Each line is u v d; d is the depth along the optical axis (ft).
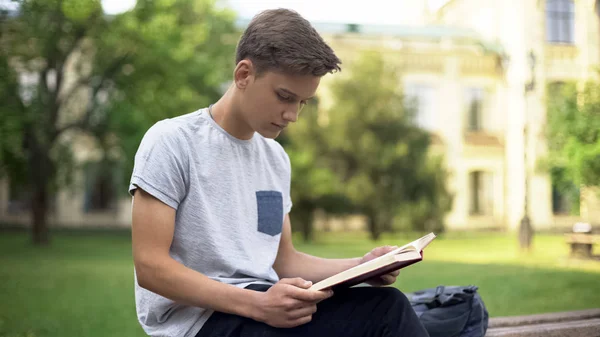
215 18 73.31
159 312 5.98
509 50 95.55
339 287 5.43
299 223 69.87
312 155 69.97
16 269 38.11
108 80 61.87
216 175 6.10
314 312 5.36
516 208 93.81
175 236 5.98
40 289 28.25
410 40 95.71
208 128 6.18
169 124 6.06
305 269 6.97
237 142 6.30
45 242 62.03
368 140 69.00
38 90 59.88
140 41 57.16
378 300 5.34
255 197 6.39
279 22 5.62
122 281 31.65
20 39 53.36
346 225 91.76
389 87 71.82
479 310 7.53
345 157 71.61
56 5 43.24
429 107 96.63
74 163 70.08
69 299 24.91
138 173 5.72
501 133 97.14
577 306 20.84
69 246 61.05
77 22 55.06
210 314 5.75
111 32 56.39
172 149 5.88
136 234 5.66
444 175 71.15
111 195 91.61
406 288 26.11
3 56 49.93
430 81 96.37
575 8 93.76
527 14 92.84
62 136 83.20
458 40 96.63
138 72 60.08
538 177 92.22
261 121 5.84
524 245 50.26
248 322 5.49
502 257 45.70
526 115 51.11
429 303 7.52
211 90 73.51
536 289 25.40
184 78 62.23
